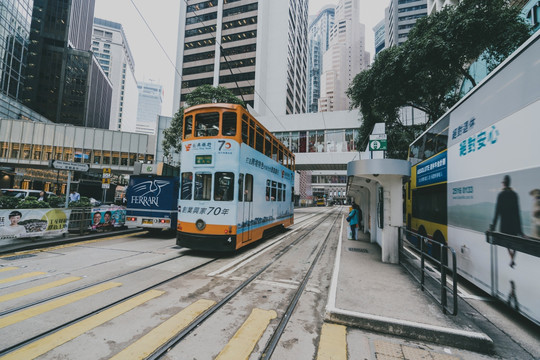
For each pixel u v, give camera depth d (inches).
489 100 182.5
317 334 134.9
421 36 517.0
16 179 1289.4
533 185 139.0
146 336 127.0
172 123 809.5
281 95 2113.7
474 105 202.2
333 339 129.4
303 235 501.4
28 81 2222.0
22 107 1526.8
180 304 166.7
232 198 295.9
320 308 168.2
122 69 5536.4
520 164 149.3
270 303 173.8
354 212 436.5
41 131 1167.6
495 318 159.8
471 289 206.5
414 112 1072.2
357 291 181.8
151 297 177.2
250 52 2137.1
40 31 2316.7
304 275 239.9
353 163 280.4
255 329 137.8
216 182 299.7
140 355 111.5
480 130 191.9
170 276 224.8
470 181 203.6
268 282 217.2
